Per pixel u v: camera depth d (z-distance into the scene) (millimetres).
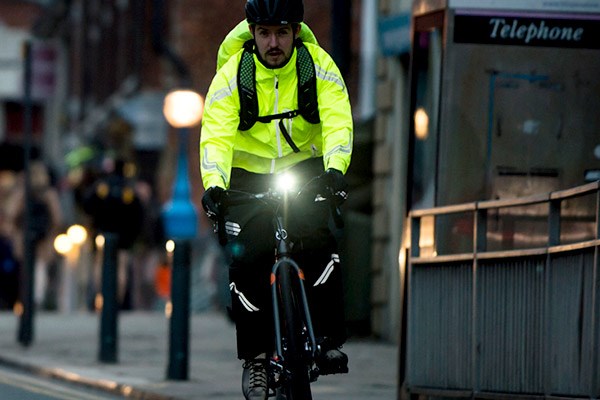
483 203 19891
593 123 21516
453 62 21250
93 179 52094
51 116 97625
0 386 25688
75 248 52844
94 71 85500
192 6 60406
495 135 21375
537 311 18766
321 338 16062
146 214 52250
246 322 16516
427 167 21750
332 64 16344
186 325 25422
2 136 100062
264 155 16594
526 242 20359
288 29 16047
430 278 21188
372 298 34719
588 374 17344
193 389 23953
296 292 15992
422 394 21219
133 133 64562
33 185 52688
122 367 28266
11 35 98688
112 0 78812
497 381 19594
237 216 16359
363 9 43500
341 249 34812
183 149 45125
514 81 21375
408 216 21719
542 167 21469
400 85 33812
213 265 51500
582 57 21453
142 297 52281
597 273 17062
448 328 20719
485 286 19891
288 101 16344
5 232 51750
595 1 21391
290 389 15680
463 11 21266
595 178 21516
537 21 21359
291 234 16156
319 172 16781
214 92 16234
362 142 35812
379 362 28781
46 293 52812
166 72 60812
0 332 37125
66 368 27891
